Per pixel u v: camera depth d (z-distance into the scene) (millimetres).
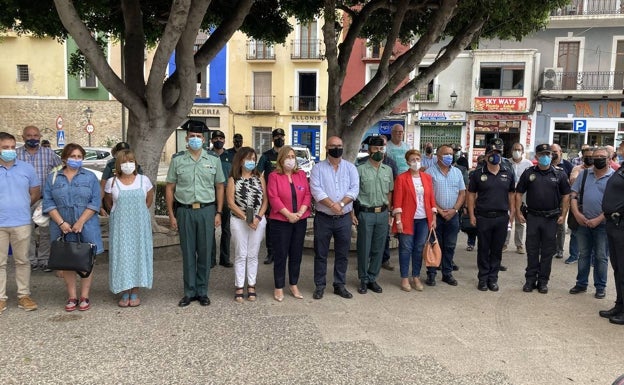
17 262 4910
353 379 3654
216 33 7562
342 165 5598
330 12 7297
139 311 4992
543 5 7750
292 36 29062
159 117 7078
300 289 5957
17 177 4875
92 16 9352
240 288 5395
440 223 6352
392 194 6117
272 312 5066
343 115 8055
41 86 29469
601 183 5727
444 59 8125
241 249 5344
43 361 3801
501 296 5848
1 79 29531
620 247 5020
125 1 7621
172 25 6141
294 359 3955
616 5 24453
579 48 25047
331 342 4316
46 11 7980
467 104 26125
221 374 3674
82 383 3486
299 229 5484
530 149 25516
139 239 5047
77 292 5551
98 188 5109
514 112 25406
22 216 4875
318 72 29078
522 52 24953
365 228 5754
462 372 3816
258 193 5340
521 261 7773
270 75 29766
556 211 5938
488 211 5973
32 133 6031
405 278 6004
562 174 6012
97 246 5074
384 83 8148
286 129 29781
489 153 6031
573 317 5141
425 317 5035
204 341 4262
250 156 5297
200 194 5164
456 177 6348
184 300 5223
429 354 4125
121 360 3854
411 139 26875
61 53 29125
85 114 29500
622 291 5000
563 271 7223
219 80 30062
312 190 5512
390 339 4422
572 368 3930
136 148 7105
